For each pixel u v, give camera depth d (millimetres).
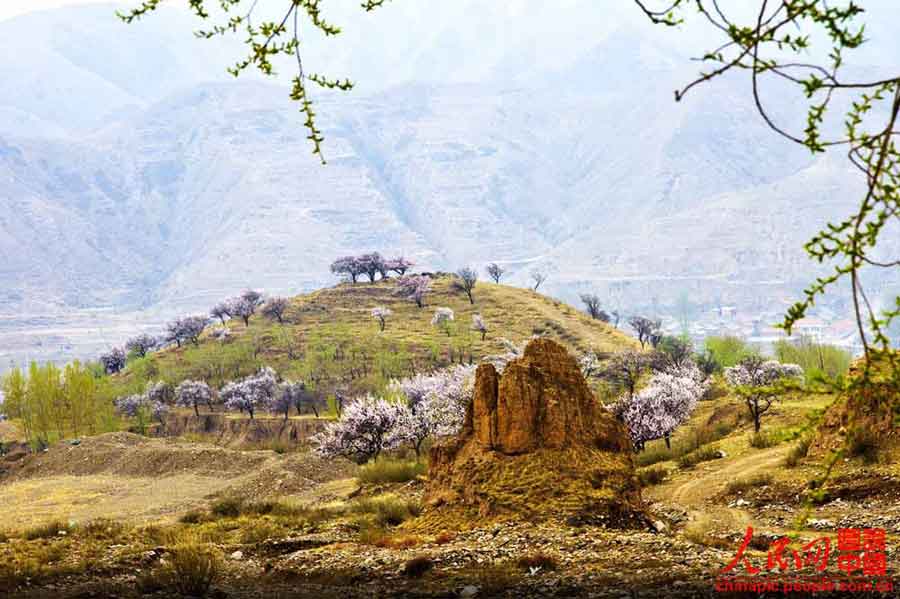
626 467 27016
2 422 156625
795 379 4895
